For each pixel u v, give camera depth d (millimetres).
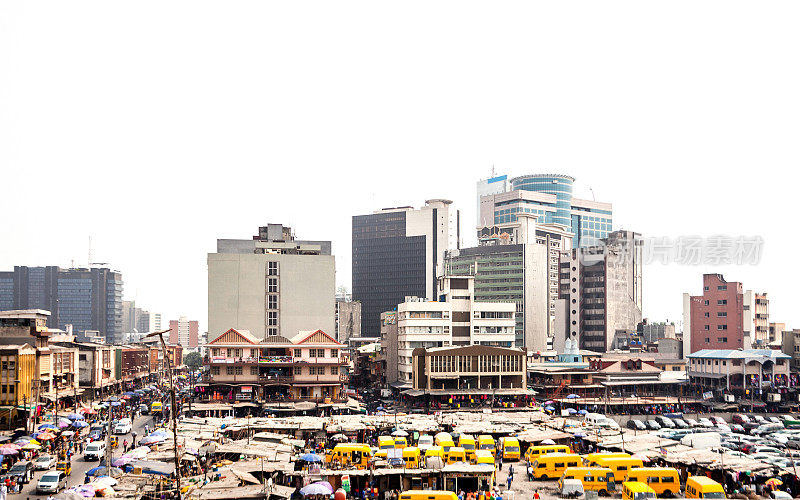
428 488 100750
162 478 89812
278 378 195375
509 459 127062
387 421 149750
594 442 131875
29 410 145000
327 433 137875
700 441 128750
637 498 92312
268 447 117750
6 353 152500
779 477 106438
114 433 145625
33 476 107062
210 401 190875
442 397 199875
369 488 97625
